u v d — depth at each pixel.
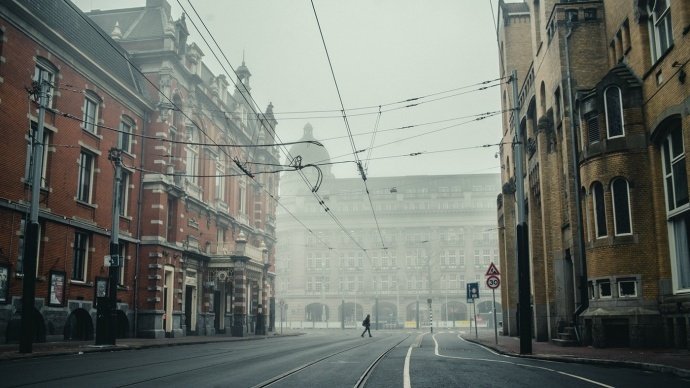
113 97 29.91
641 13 19.27
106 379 10.70
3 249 21.89
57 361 15.12
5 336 21.89
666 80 17.50
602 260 19.45
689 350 16.45
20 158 22.98
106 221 29.02
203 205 38.41
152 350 20.94
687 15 16.25
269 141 54.91
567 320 23.36
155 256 32.00
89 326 27.08
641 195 18.98
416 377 11.27
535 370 12.58
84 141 27.36
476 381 10.58
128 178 31.36
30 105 23.61
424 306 95.25
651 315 18.14
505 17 34.66
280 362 15.02
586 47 22.48
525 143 31.09
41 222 24.25
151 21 36.78
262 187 51.44
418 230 98.25
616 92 19.75
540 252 28.27
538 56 26.78
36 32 23.92
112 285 21.55
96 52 28.98
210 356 17.39
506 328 39.12
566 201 23.77
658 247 18.45
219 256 39.28
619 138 19.44
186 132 36.25
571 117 22.00
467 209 97.44
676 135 17.78
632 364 12.98
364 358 16.56
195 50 37.72
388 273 97.38
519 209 18.62
